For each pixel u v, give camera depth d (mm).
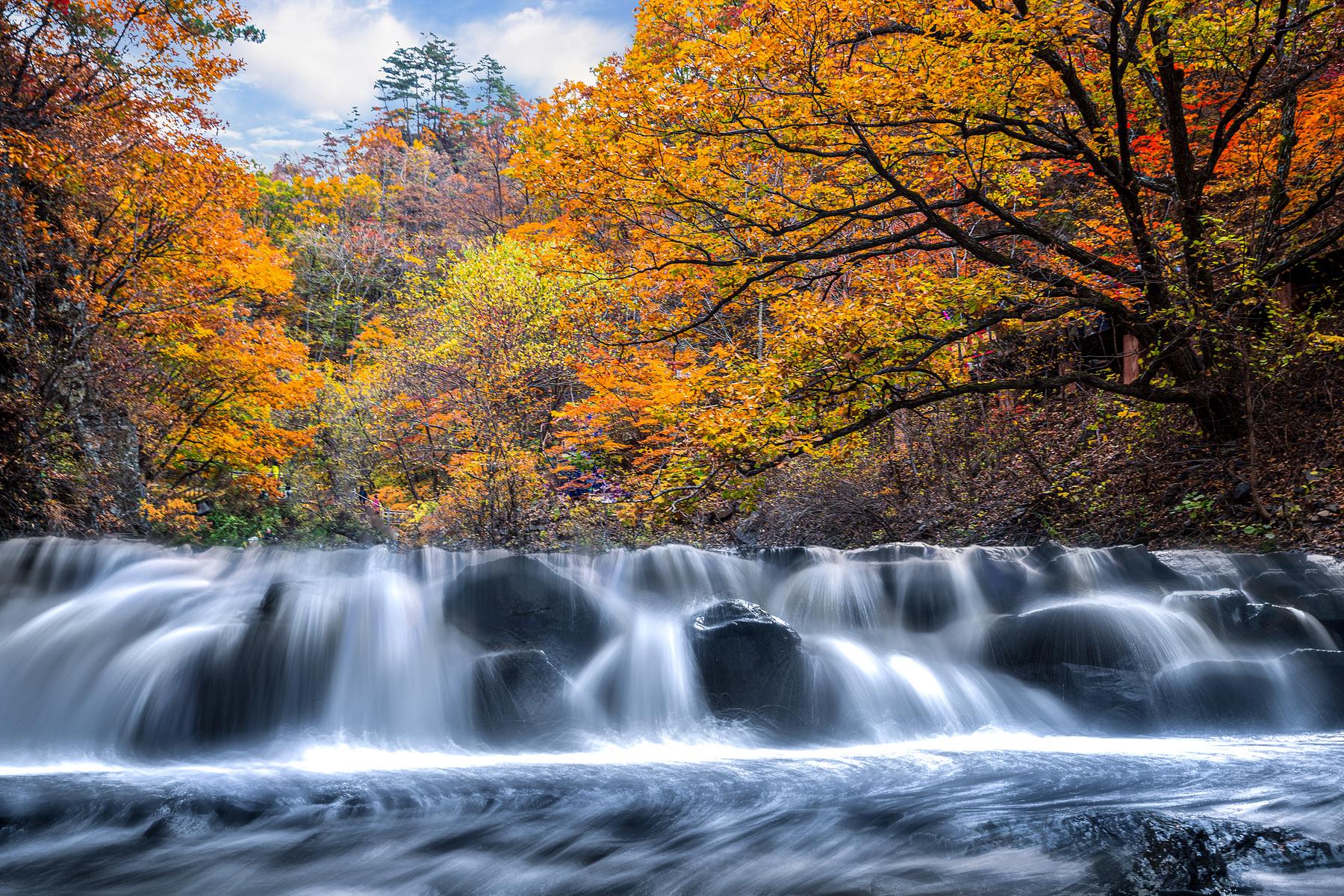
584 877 2965
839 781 4199
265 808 3676
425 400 20672
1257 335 10930
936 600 6895
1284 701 5676
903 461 14594
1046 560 7250
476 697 5176
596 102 10031
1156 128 12164
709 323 15164
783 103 9797
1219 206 12477
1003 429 13617
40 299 13180
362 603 5473
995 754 4859
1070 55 10492
